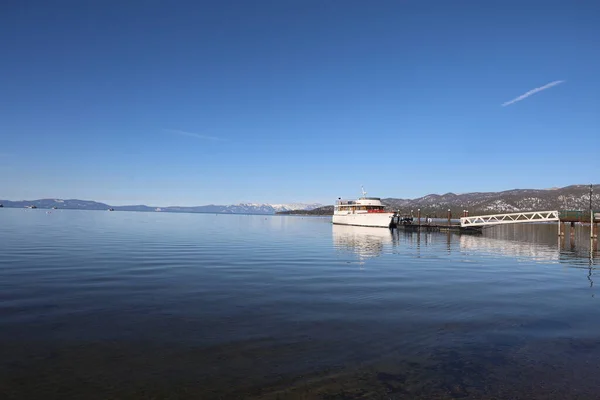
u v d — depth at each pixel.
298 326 13.07
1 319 13.28
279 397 8.34
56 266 24.83
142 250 35.25
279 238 57.16
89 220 116.12
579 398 8.51
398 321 13.84
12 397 8.15
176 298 16.70
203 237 55.12
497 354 10.90
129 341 11.41
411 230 89.06
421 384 9.03
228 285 19.77
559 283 22.14
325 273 24.38
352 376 9.38
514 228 121.56
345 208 113.31
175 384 8.84
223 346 11.12
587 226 135.88
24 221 95.19
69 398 8.17
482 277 23.92
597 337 12.44
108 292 17.62
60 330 12.27
